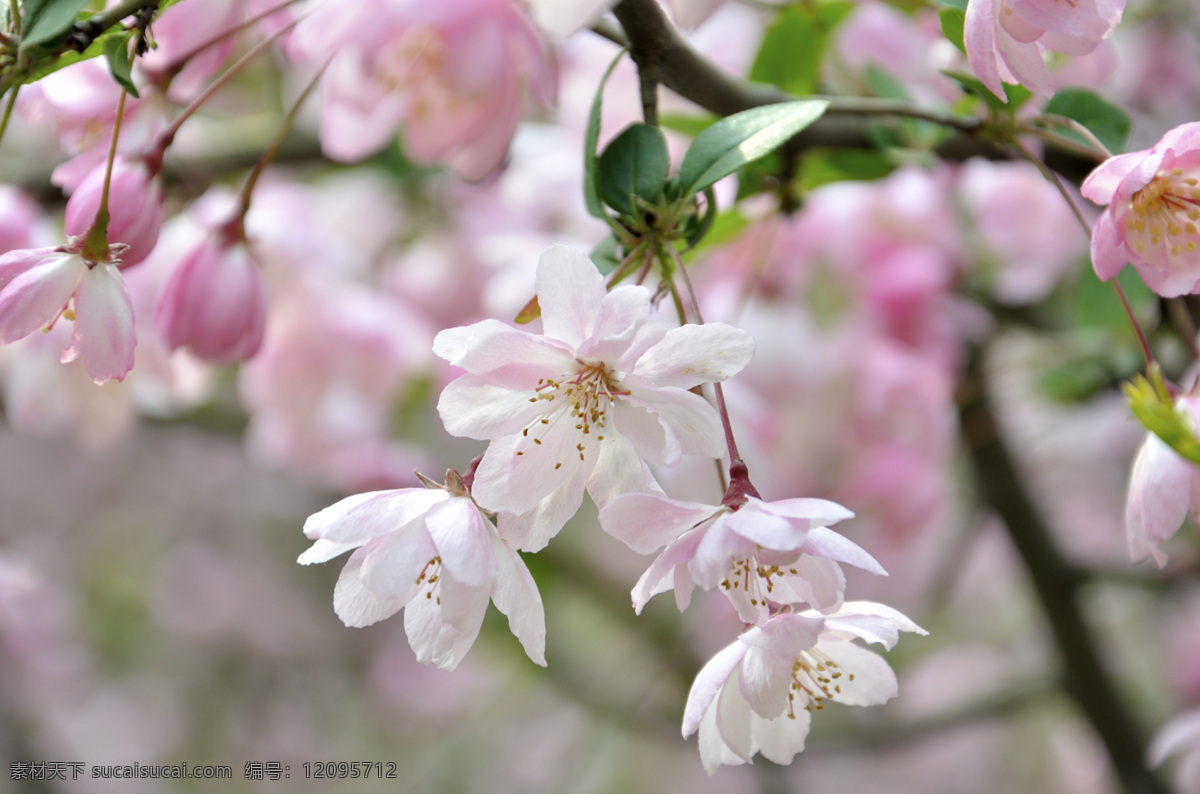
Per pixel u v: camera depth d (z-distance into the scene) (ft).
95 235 1.69
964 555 3.31
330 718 5.65
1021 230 2.77
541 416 1.65
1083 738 4.46
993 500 3.01
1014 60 1.68
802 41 2.00
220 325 1.84
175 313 1.84
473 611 1.65
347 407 2.59
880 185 2.71
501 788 4.81
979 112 1.88
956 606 4.74
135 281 2.12
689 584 1.63
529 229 2.94
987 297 3.03
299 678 5.74
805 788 4.42
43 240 2.06
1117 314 2.13
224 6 1.81
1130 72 3.16
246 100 2.54
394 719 5.49
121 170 1.74
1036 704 4.27
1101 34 1.67
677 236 1.70
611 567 4.59
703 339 1.63
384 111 1.86
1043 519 3.00
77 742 5.25
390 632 5.51
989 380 2.82
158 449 5.41
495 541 1.67
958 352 3.00
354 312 2.50
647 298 1.62
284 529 5.83
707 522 1.63
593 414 1.65
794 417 2.83
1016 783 4.98
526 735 5.15
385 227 3.03
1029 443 3.59
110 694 5.45
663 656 3.78
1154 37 3.14
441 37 1.78
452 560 1.64
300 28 1.77
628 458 1.67
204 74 1.82
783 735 1.73
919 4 2.04
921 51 2.23
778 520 1.61
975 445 2.99
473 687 5.34
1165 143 1.66
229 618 5.76
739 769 5.13
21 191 2.13
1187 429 1.64
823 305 2.95
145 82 1.78
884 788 5.05
